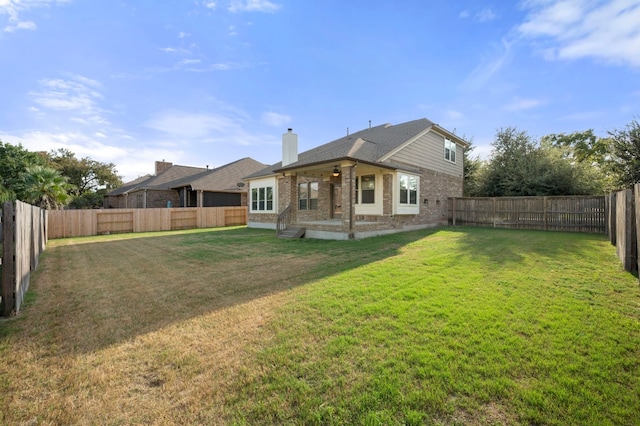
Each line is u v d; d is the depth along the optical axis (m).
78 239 13.41
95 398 2.33
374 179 13.30
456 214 16.97
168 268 6.81
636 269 5.46
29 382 2.54
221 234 14.16
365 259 7.22
